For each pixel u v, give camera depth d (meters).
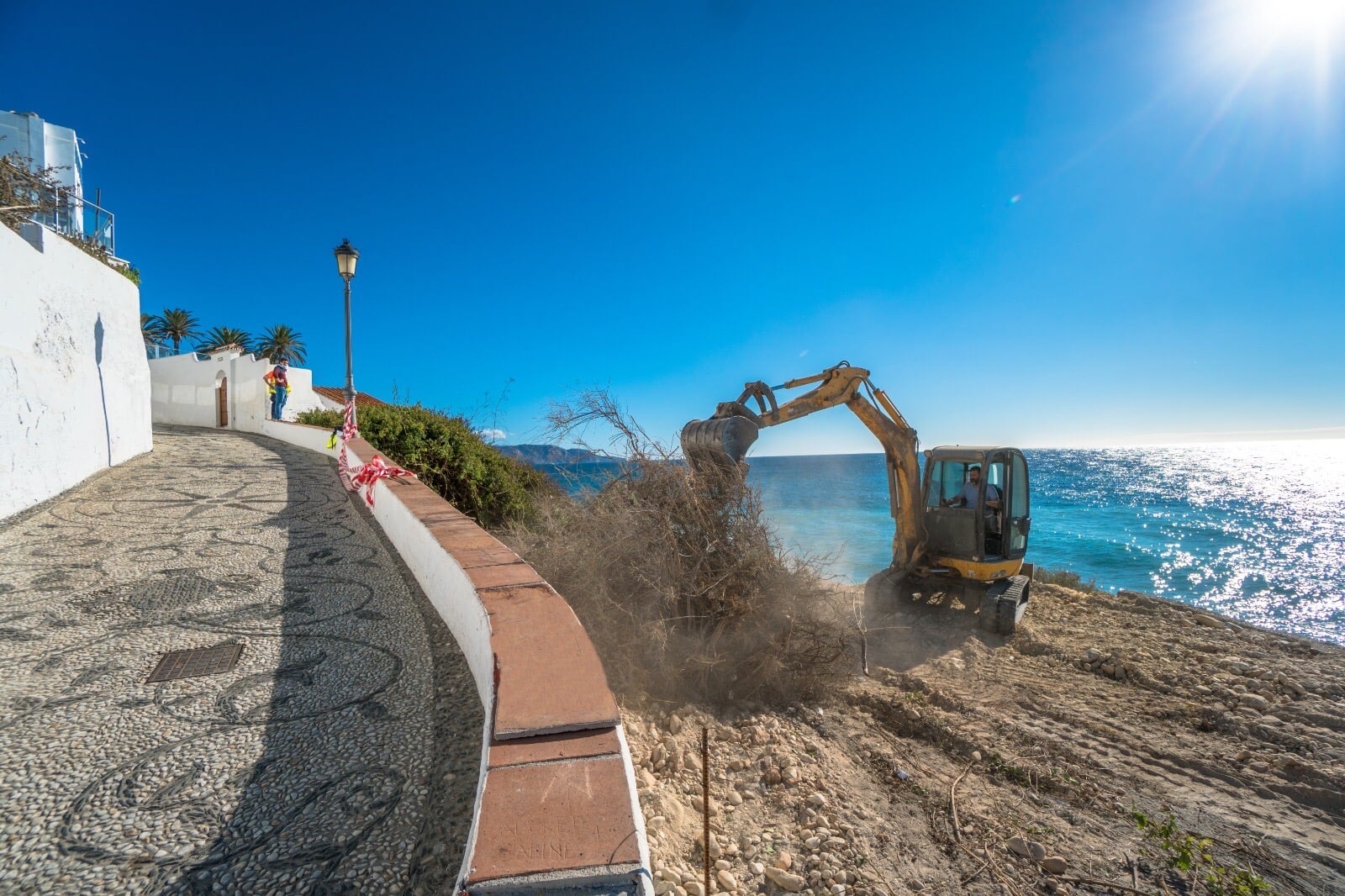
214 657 3.64
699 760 4.32
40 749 2.69
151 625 4.09
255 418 18.28
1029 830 4.12
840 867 3.43
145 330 39.72
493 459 11.81
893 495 9.81
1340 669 7.27
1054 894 3.56
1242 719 5.84
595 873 1.42
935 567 9.41
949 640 8.14
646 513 5.60
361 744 2.78
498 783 1.69
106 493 7.87
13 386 6.38
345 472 9.45
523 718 1.98
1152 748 5.34
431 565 4.55
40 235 7.29
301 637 3.93
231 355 19.48
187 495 8.00
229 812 2.32
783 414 8.30
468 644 3.46
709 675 5.35
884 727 5.57
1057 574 12.98
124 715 2.99
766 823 3.79
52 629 3.98
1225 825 4.32
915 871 3.61
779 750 4.52
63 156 18.81
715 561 5.71
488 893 1.37
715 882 3.22
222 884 1.98
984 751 5.17
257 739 2.81
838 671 6.60
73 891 1.94
